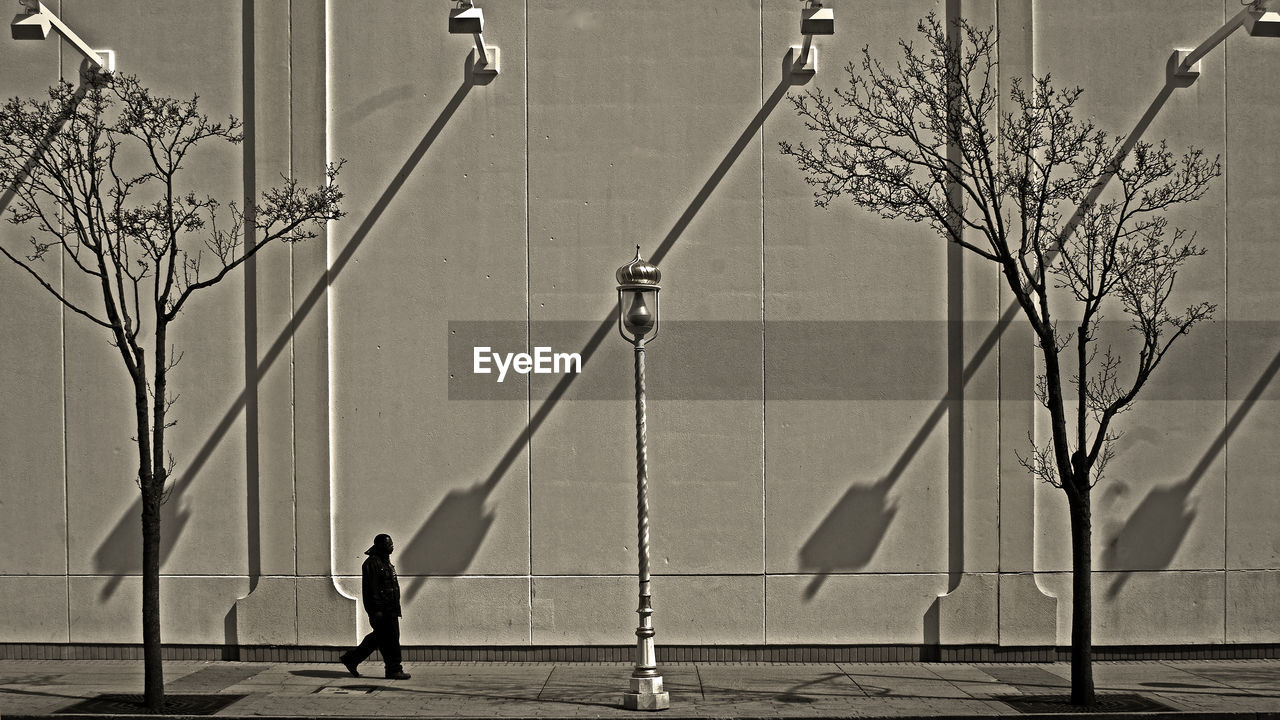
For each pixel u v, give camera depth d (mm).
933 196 12953
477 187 12977
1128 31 13039
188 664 12609
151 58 13008
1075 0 13031
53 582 12938
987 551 12867
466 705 10484
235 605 12844
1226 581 12992
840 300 12953
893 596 12883
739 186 12977
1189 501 12992
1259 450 13047
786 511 12906
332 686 11375
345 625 12781
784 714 10141
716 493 12914
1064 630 12859
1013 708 10398
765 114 12977
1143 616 12984
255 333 12977
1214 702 10633
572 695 10930
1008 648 12828
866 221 12984
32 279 12984
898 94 12961
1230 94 13086
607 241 12984
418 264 12961
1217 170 13031
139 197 12992
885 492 12906
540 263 12969
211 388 12961
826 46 12992
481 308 12953
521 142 12984
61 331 12992
